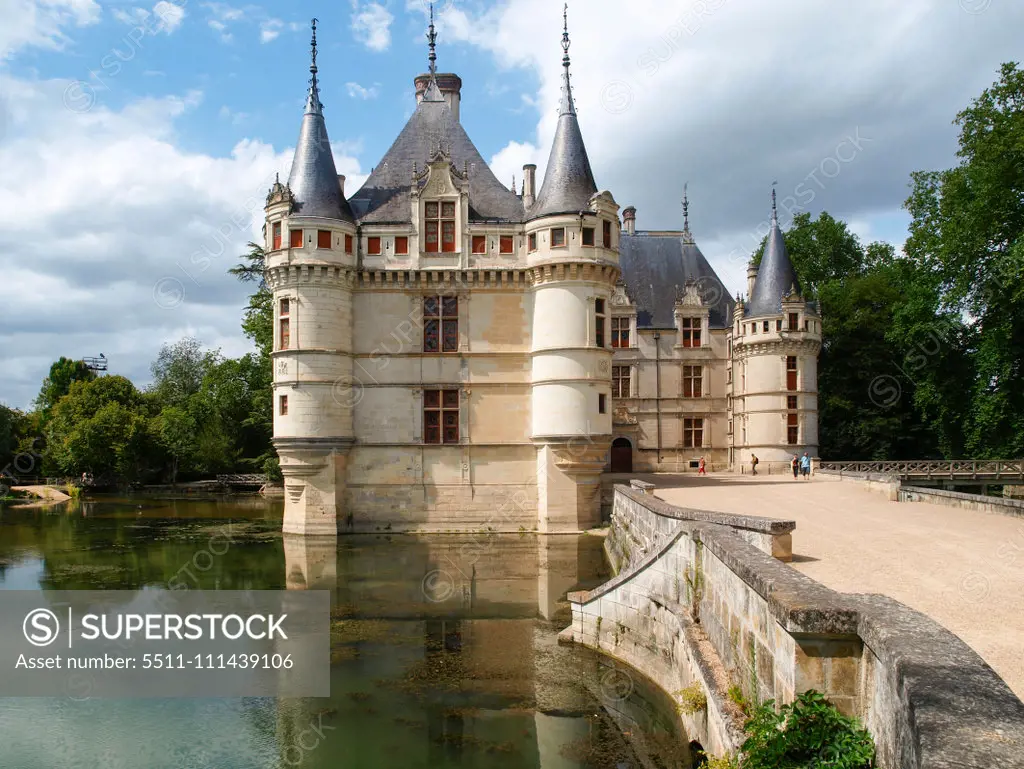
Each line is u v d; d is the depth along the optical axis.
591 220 34.66
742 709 9.27
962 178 39.56
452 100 43.03
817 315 48.94
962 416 44.69
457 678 15.24
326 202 34.78
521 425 35.66
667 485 34.50
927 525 19.22
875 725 6.07
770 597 7.47
